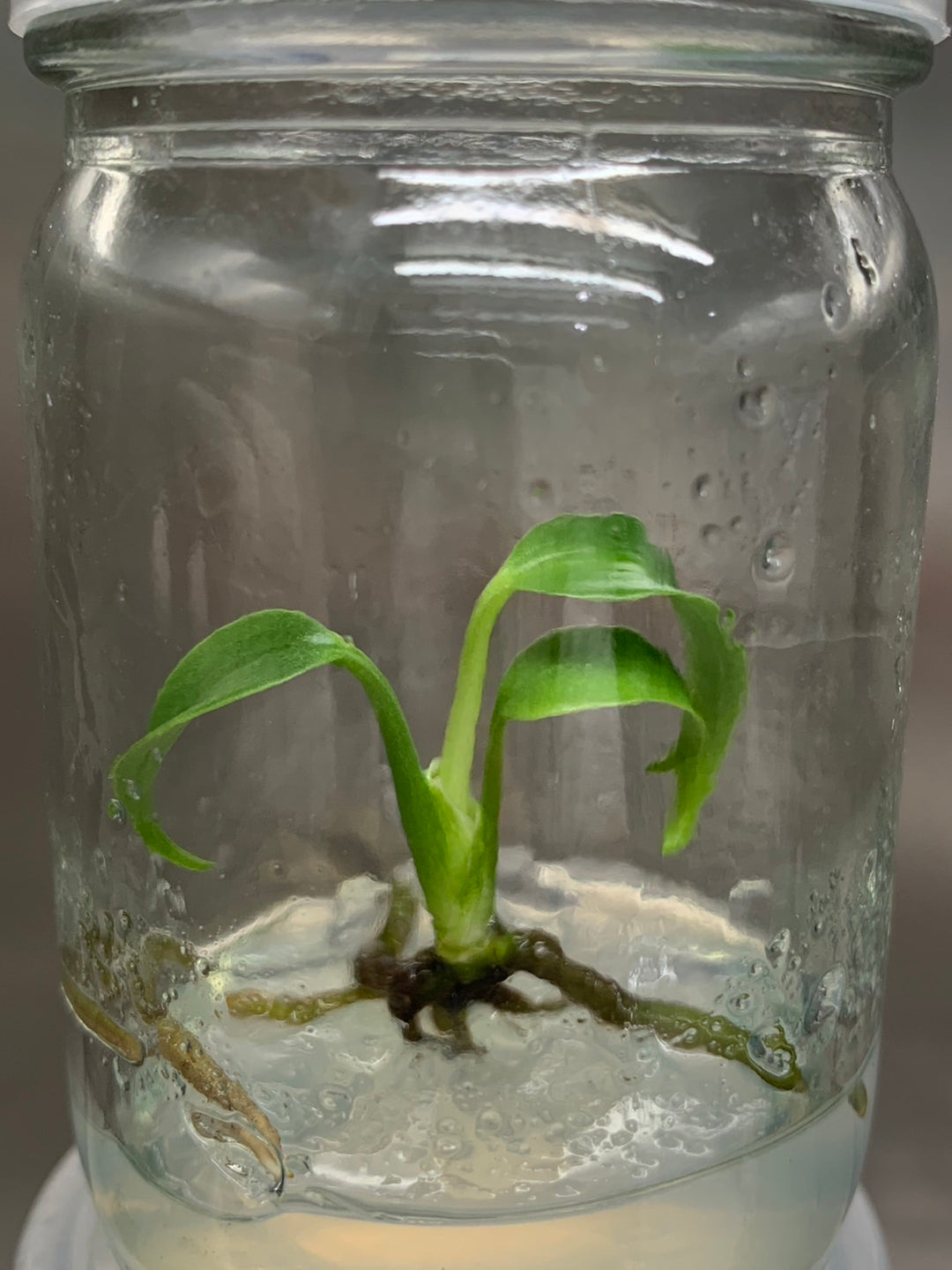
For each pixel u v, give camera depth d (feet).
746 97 0.31
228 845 0.34
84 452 0.33
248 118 0.31
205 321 0.31
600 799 0.34
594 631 0.30
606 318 0.31
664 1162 0.30
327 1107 0.31
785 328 0.32
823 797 0.35
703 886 0.34
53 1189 0.41
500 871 0.35
